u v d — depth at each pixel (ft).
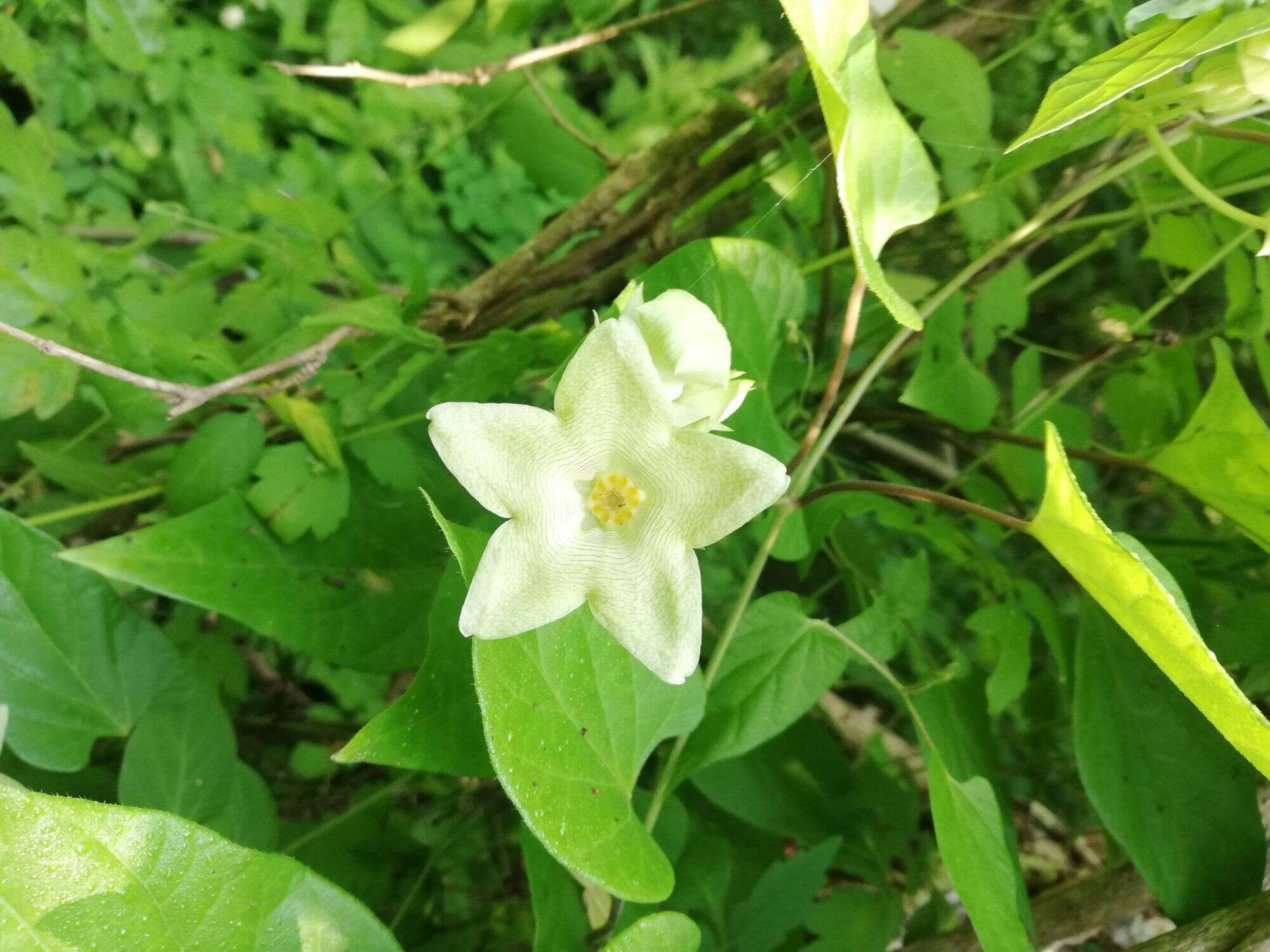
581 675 0.54
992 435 0.83
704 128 0.93
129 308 0.89
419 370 0.77
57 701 0.64
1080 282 1.22
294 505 0.71
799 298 0.72
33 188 0.85
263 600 0.69
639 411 0.47
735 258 0.69
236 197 1.07
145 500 0.85
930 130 0.79
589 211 0.93
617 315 0.55
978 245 0.91
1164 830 0.69
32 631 0.64
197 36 1.24
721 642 0.66
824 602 1.18
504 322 0.96
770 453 0.70
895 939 0.86
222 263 0.92
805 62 0.89
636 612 0.48
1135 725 0.72
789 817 0.84
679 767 0.65
